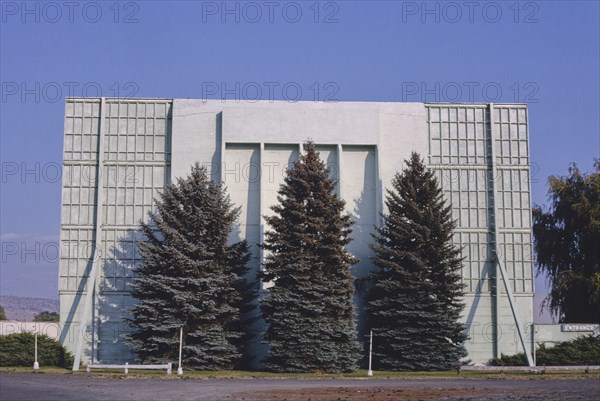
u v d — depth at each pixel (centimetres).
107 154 5453
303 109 5494
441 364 4941
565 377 4244
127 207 5397
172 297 4753
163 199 4981
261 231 5328
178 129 5447
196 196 4912
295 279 4769
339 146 5469
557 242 6309
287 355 4697
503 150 5622
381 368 5084
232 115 5438
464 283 5309
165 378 4006
